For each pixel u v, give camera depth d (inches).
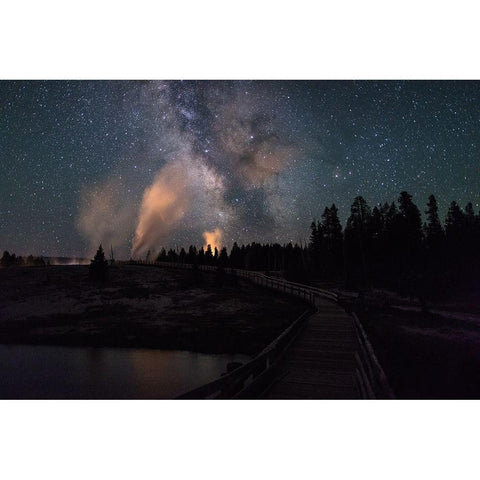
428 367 425.1
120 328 874.8
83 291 1328.7
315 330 549.3
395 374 393.4
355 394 281.1
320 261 2233.0
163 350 698.2
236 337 785.6
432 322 816.3
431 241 1770.4
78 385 484.4
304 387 297.6
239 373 241.4
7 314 1027.3
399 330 689.0
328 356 401.1
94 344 748.0
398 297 1364.4
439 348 530.6
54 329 871.7
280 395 279.3
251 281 1496.1
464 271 1481.3
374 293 1386.6
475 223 1780.3
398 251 1824.6
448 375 391.2
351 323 608.1
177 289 1387.8
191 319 964.6
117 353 677.9
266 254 2591.0
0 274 1630.2
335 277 2096.5
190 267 2032.5
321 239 2319.1
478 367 417.4
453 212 1850.4
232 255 2657.5
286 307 1091.9
